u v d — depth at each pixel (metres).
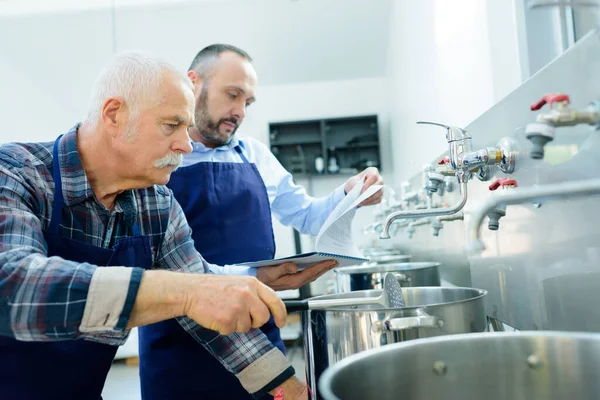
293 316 4.93
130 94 1.00
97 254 1.09
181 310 0.84
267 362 1.14
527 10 1.59
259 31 5.38
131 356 4.05
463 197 1.26
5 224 0.88
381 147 6.12
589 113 0.78
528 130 0.83
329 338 0.94
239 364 1.15
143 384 1.54
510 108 1.14
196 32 5.24
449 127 1.26
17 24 4.46
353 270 1.71
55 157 1.07
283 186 1.97
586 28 1.46
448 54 2.34
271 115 6.20
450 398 0.71
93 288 0.79
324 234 1.35
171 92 1.02
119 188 1.13
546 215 1.03
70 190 1.06
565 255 0.96
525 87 1.05
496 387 0.71
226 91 1.67
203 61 1.71
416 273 1.61
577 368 0.68
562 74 0.88
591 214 0.86
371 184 1.54
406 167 4.31
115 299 0.79
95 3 4.56
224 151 1.80
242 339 1.17
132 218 1.18
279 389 1.13
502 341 0.72
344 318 0.92
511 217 1.22
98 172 1.10
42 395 1.05
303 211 1.93
